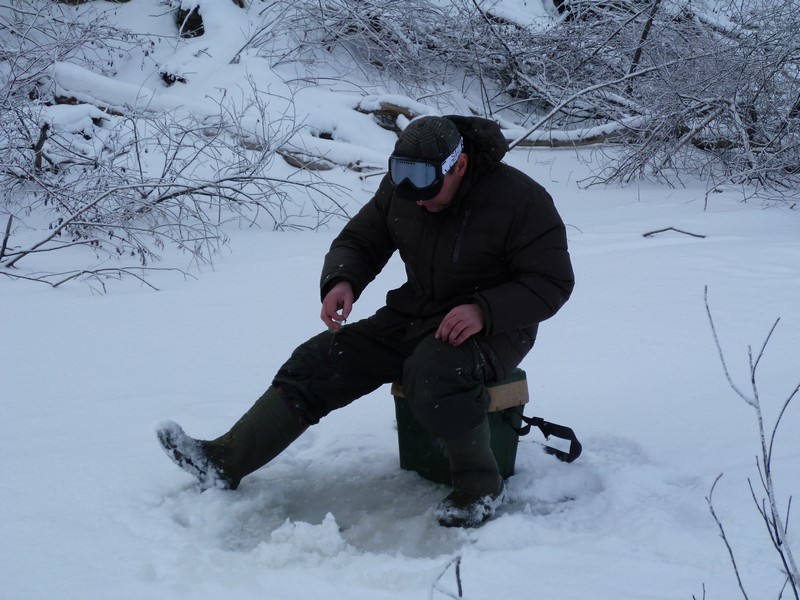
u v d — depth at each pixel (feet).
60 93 29.99
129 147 27.63
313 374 9.95
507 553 8.27
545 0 42.45
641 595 7.44
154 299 17.75
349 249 10.03
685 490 9.66
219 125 27.27
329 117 31.71
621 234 22.98
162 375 13.61
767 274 18.56
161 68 33.35
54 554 8.23
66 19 35.24
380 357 9.98
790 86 31.04
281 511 9.68
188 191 23.56
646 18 37.19
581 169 34.12
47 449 10.75
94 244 21.90
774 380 12.85
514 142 33.50
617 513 9.21
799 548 8.16
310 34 35.88
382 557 8.36
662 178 32.73
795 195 28.50
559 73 38.42
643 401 12.36
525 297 8.96
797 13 31.94
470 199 9.26
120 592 7.57
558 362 14.06
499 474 9.55
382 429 11.83
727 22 37.73
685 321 15.78
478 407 9.08
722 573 7.79
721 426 11.36
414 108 32.99
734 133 31.53
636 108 34.96
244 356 14.49
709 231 23.11
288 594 7.58
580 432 11.47
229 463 9.80
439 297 9.60
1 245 22.08
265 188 27.96
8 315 16.62
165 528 8.91
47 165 26.55
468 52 37.29
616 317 16.11
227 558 8.20
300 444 11.45
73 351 14.69
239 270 20.13
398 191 8.96
